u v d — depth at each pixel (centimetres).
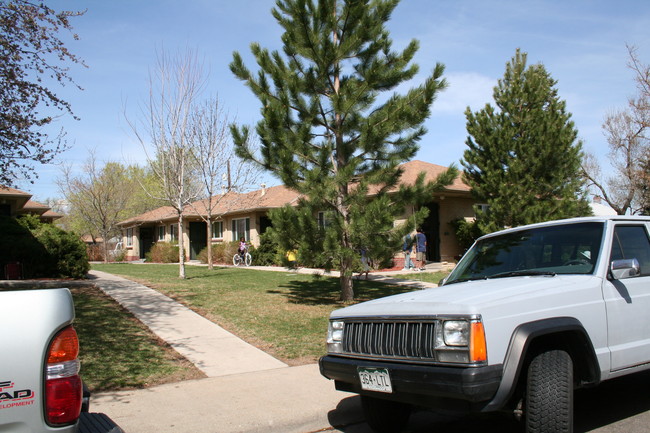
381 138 1126
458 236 2186
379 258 1141
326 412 543
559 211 1708
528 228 565
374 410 501
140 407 552
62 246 1662
